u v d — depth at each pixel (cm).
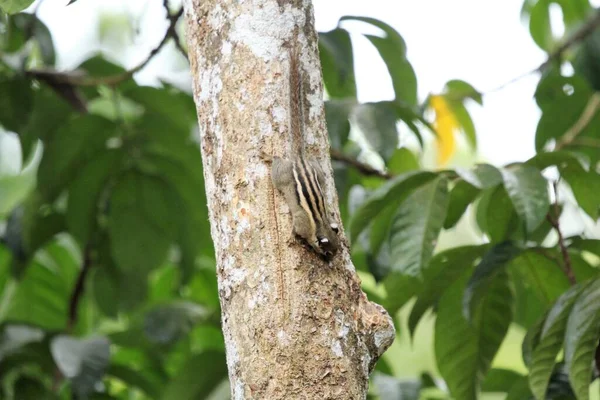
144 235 1014
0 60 966
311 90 607
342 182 898
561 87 1018
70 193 990
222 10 604
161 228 1017
